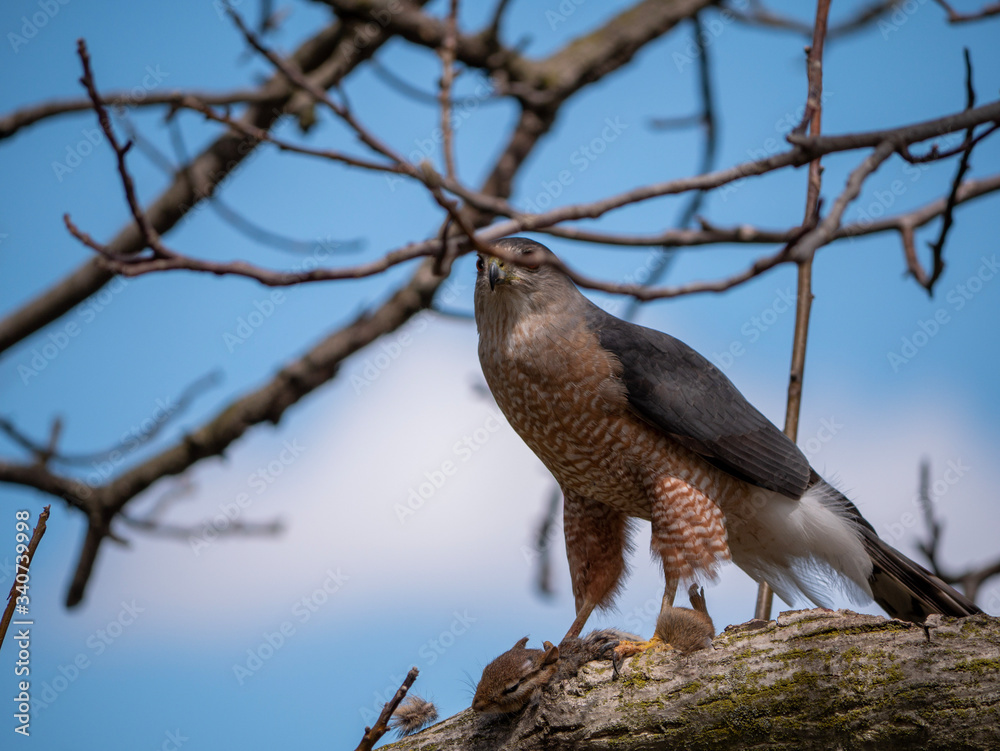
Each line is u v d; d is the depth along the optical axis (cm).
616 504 1057
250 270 598
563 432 1020
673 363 1024
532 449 1071
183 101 685
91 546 1384
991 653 660
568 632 1051
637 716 736
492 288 1015
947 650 669
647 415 994
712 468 1034
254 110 1373
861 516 1102
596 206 623
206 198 1354
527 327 1012
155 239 605
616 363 993
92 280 1359
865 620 710
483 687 782
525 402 1027
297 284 598
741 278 620
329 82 1348
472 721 811
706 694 720
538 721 767
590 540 1083
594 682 761
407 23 1353
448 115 737
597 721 745
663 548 989
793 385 1020
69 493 1365
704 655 739
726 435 1012
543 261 584
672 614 773
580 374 995
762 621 777
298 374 1408
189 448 1403
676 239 641
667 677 741
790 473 1026
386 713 613
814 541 1052
